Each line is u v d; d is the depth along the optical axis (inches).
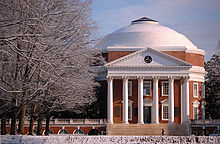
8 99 1850.4
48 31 1542.8
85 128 3513.8
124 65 3631.9
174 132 3491.6
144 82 3772.1
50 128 3499.0
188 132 3449.8
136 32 4207.7
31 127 2197.3
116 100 3730.3
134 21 4608.8
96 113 3789.4
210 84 4566.9
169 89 3649.1
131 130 3499.0
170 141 1782.7
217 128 3486.7
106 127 3481.8
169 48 3818.9
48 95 1995.6
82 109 3294.8
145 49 3629.4
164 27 4419.3
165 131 3494.1
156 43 4077.3
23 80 1747.0
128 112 3745.1
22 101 1797.5
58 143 1727.4
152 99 3745.1
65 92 2071.9
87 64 2098.9
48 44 1589.6
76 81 2016.5
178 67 3634.4
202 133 3432.6
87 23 1844.2
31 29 1545.3
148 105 3740.2
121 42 4141.2
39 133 2448.3
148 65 3629.4
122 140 1768.0
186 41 4266.7
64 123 3508.9
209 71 4672.7
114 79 3750.0
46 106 2169.0
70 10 1758.1
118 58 3789.4
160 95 3764.8
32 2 1557.6
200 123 3518.7
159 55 3644.2
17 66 1753.2
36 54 1574.8
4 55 1720.0
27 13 1486.2
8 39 1376.7
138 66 3627.0
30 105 2196.1
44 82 1814.7
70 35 1777.8
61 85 1942.7
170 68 3644.2
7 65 1753.2
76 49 1804.9
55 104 2208.4
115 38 4234.7
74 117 3794.3
